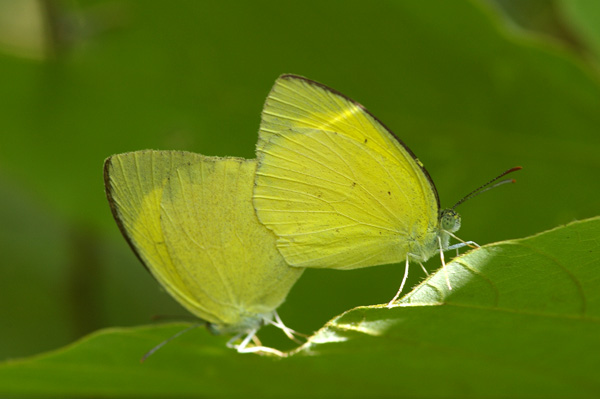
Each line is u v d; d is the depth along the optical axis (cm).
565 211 29
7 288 30
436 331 25
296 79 27
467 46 28
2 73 29
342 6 29
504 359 26
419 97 29
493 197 29
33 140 29
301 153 27
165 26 29
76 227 29
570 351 25
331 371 26
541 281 25
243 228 27
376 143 27
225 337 26
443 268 25
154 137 29
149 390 27
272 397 27
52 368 26
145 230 27
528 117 29
